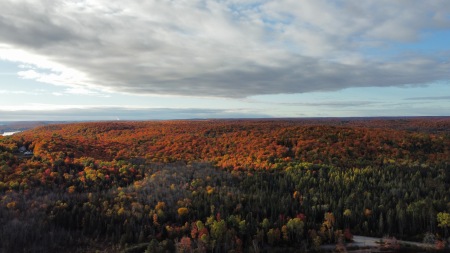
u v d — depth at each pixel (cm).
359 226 11388
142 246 10044
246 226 10781
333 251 10200
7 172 13475
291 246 10519
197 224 10650
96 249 9969
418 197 12562
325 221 11425
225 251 10044
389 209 11644
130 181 14888
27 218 10762
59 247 9900
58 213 11206
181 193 13138
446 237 10656
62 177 13950
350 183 14025
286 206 12081
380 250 10156
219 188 13712
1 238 9619
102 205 11912
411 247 10231
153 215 11362
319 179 14575
